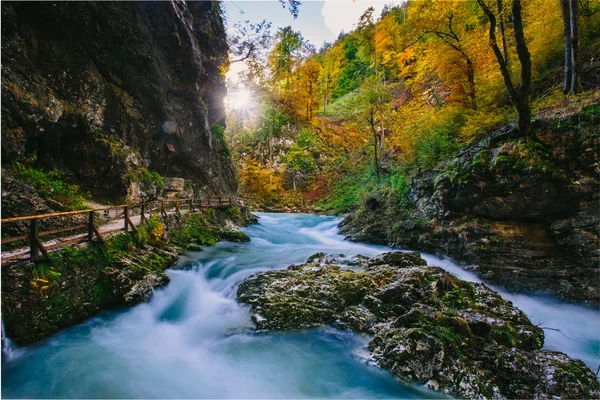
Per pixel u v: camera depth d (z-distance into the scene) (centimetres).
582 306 819
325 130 4097
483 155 1029
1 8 895
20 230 733
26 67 968
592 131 844
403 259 905
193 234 1364
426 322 567
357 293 730
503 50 1320
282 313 681
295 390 496
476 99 1416
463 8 1466
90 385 493
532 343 562
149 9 1439
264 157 3575
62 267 630
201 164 2022
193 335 667
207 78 2164
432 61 1661
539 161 891
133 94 1459
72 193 1056
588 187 829
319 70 4403
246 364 562
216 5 2225
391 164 2217
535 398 446
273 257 1189
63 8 1067
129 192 1315
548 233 925
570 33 1104
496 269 967
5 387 485
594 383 459
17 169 893
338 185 3114
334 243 1606
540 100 1180
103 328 670
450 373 474
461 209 1116
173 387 495
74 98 1145
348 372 533
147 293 782
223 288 892
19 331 538
